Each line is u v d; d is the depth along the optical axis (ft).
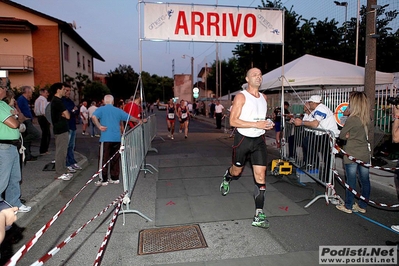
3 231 4.91
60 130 19.62
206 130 59.62
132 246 11.57
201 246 11.47
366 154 14.11
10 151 12.77
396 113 12.32
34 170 22.07
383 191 18.01
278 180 20.42
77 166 22.94
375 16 22.68
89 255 10.97
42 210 15.40
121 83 124.77
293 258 10.56
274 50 62.49
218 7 22.72
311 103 18.57
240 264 10.19
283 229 12.92
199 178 21.06
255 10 23.08
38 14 77.05
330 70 27.17
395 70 60.95
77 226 13.44
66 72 86.63
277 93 50.34
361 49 61.36
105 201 16.70
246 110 13.42
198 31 22.71
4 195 13.93
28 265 10.28
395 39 58.44
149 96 288.30
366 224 13.42
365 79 23.40
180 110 43.91
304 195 17.35
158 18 22.36
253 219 13.62
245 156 14.14
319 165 17.37
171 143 38.29
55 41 79.10
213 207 15.48
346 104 26.89
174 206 15.64
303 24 63.41
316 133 17.61
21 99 24.43
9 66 75.51
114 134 19.76
